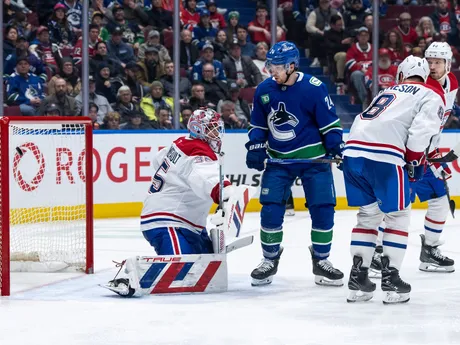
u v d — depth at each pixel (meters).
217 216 12.12
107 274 14.23
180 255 12.16
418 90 11.07
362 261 11.46
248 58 27.33
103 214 23.31
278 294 12.28
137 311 10.93
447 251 17.14
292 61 12.62
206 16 27.36
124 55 25.56
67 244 14.93
